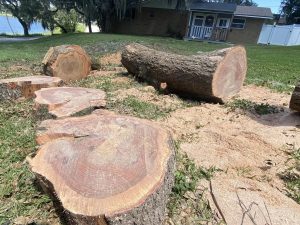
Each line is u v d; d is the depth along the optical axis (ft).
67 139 6.44
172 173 6.20
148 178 5.35
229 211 6.25
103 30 72.84
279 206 6.43
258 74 22.62
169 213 6.18
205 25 69.56
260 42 73.56
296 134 10.25
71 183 5.18
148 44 39.99
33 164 5.74
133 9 71.26
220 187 7.00
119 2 63.62
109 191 4.98
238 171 7.84
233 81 15.06
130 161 5.68
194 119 11.73
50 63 17.13
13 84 12.79
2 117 11.14
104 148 6.01
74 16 86.33
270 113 12.76
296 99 11.40
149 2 69.05
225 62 13.67
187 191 6.88
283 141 9.65
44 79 14.07
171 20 70.69
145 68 16.49
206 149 8.96
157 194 5.24
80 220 4.64
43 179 5.52
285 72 24.08
